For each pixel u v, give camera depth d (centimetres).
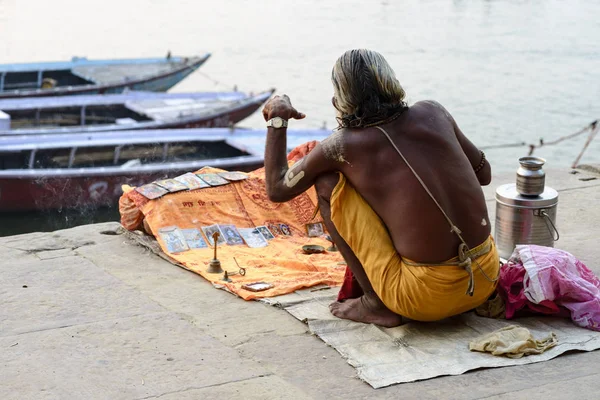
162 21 3750
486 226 380
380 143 374
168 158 1524
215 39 3312
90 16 3894
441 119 384
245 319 414
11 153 1393
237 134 1555
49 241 543
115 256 515
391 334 392
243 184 568
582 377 347
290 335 395
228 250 517
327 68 2762
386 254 383
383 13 3912
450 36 3309
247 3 4272
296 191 407
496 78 2600
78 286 460
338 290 452
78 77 2206
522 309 410
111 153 1504
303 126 2119
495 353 366
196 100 1916
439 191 368
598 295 399
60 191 1304
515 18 3725
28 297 442
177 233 523
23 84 2150
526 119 2181
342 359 369
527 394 333
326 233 553
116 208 1350
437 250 369
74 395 334
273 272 480
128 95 1906
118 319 413
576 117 2186
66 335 393
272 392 335
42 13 3959
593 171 716
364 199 386
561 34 3328
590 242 530
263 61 2894
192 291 455
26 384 343
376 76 373
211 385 342
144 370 357
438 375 349
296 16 3853
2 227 1311
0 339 388
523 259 408
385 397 332
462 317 410
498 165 1872
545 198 470
